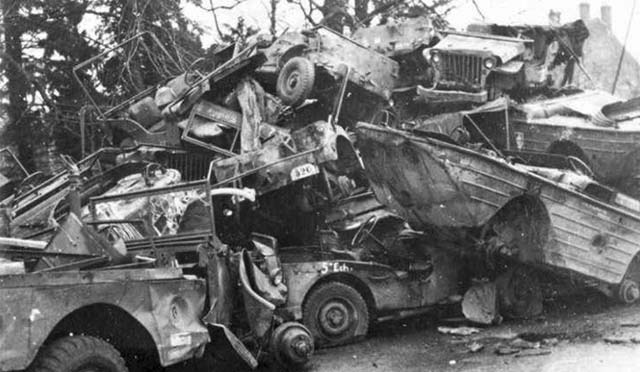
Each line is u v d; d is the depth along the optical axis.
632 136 12.97
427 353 9.88
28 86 21.02
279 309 10.13
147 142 14.09
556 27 14.88
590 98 14.22
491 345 10.17
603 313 12.72
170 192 9.04
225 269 8.80
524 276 12.57
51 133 20.98
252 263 9.18
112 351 6.47
